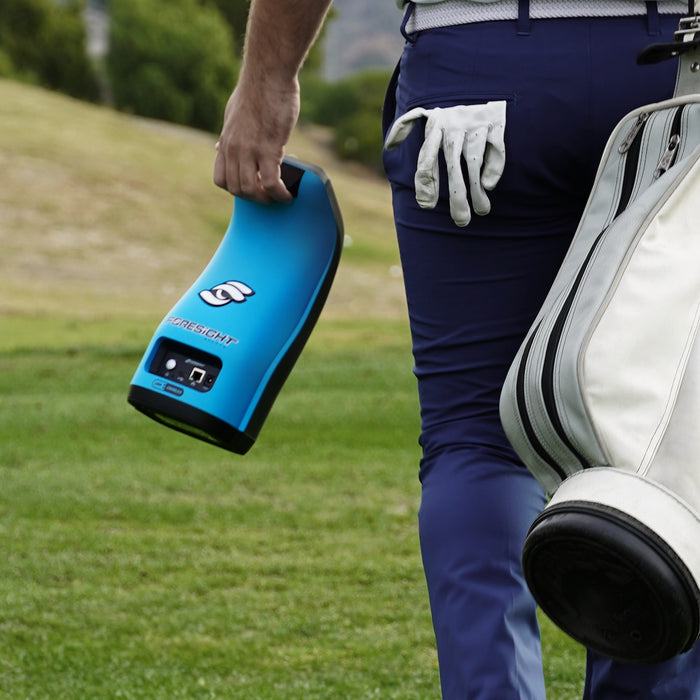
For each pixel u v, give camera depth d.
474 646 2.45
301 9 2.74
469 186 2.57
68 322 26.84
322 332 25.19
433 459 2.68
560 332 2.21
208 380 2.93
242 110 2.94
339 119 97.50
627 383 2.11
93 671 4.94
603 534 2.01
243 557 7.16
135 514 8.45
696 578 2.02
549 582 2.17
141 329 25.89
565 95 2.53
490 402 2.64
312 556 7.20
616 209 2.37
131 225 41.97
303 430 12.41
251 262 3.05
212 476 9.87
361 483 9.66
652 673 2.48
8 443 11.52
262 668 5.01
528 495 2.60
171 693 4.62
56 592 6.26
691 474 2.07
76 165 47.34
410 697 4.52
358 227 48.09
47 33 87.19
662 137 2.34
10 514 8.38
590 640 2.18
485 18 2.57
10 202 41.94
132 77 85.38
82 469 10.17
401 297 35.84
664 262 2.18
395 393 15.28
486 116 2.54
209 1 97.69
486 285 2.64
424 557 2.59
